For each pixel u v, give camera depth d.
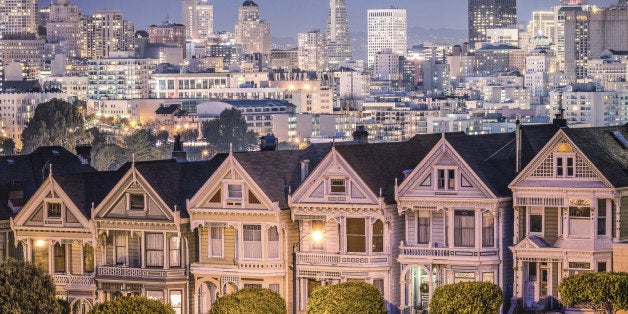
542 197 136.25
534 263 138.75
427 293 141.62
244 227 145.88
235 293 139.88
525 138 145.88
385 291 141.62
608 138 141.62
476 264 138.12
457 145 140.88
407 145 149.25
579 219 135.62
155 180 149.25
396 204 142.12
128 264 150.50
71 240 152.38
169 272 147.88
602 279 130.12
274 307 139.25
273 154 149.50
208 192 146.50
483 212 138.25
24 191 163.12
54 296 146.00
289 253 145.38
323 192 143.12
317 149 153.25
